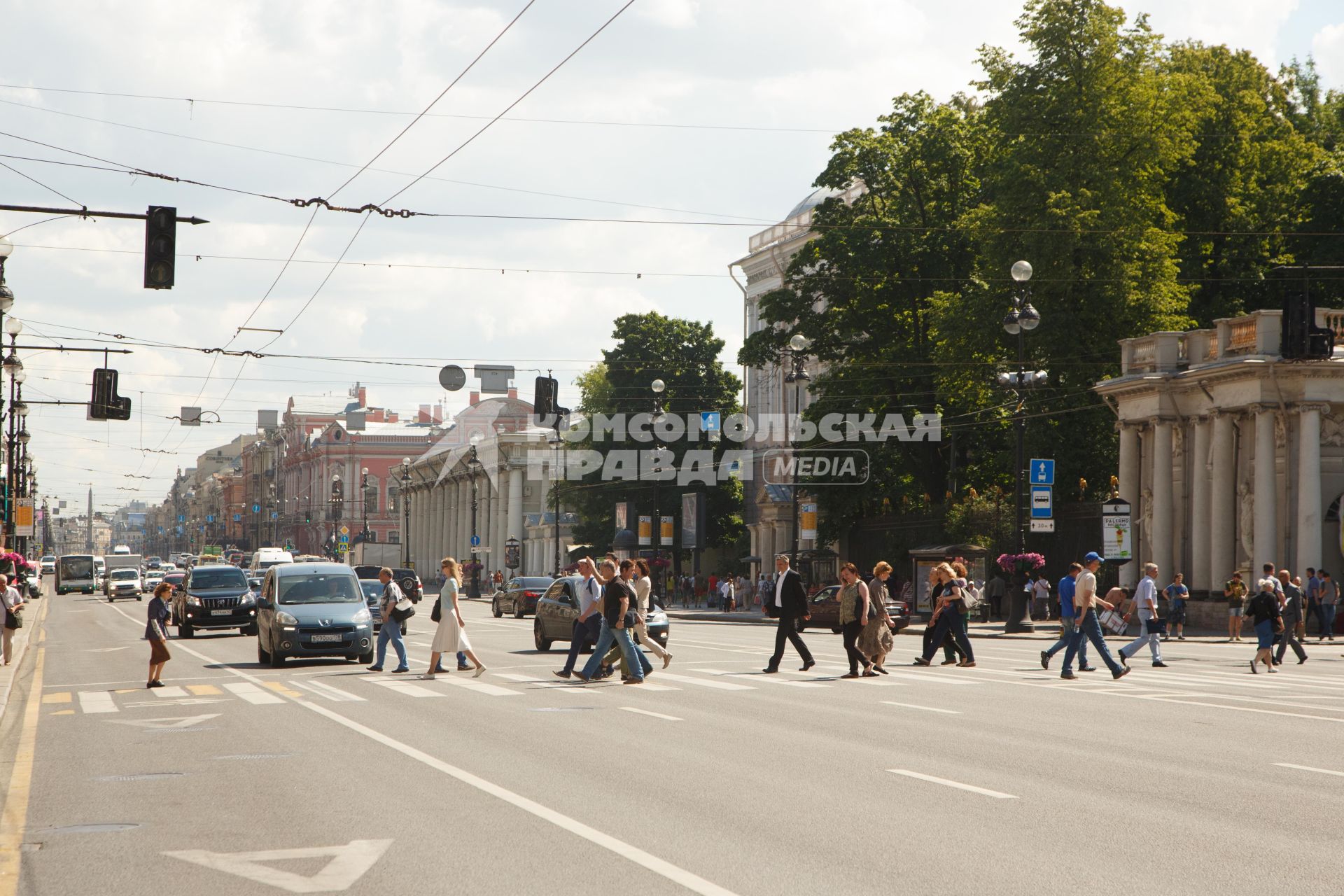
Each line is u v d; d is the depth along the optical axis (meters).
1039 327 69.56
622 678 34.94
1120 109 70.06
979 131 78.94
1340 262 74.19
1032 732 23.20
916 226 80.06
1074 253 69.69
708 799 16.33
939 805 15.89
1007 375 63.44
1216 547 64.19
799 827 14.53
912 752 20.52
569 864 12.75
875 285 80.50
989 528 76.56
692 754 20.41
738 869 12.50
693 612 101.12
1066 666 35.38
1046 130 71.12
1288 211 78.44
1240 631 60.62
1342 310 61.66
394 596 38.28
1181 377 65.62
